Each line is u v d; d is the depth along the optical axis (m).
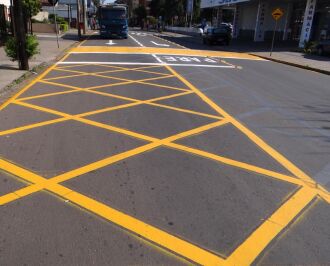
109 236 3.67
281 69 18.03
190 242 3.63
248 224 3.98
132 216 4.04
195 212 4.17
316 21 32.97
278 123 8.01
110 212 4.11
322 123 8.15
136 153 5.82
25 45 13.63
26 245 3.48
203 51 25.48
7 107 8.41
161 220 3.99
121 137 6.54
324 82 14.44
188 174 5.15
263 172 5.34
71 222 3.89
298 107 9.66
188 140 6.56
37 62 15.99
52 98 9.42
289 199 4.57
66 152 5.75
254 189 4.79
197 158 5.74
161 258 3.38
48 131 6.72
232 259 3.41
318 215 4.22
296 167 5.59
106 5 33.06
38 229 3.74
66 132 6.70
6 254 3.35
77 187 4.65
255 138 6.88
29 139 6.28
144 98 9.84
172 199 4.44
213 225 3.94
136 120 7.66
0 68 13.80
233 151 6.14
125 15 33.19
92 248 3.48
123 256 3.38
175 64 17.44
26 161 5.38
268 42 37.41
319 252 3.55
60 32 41.69
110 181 4.84
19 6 13.35
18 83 11.38
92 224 3.87
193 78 13.62
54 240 3.57
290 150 6.33
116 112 8.23
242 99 10.37
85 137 6.46
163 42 32.56
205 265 3.32
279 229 3.91
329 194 4.75
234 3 39.41
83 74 13.50
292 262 3.39
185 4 82.19
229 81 13.41
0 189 4.54
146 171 5.18
